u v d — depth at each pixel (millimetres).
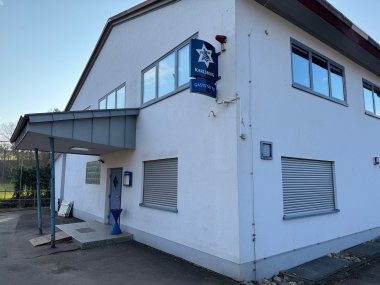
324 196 7953
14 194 22891
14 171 24609
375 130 10711
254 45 6609
